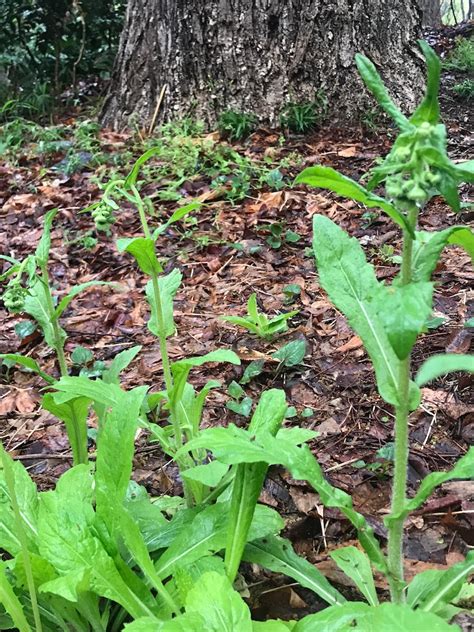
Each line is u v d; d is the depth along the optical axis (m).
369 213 4.66
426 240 1.51
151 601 1.61
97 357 3.53
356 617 1.37
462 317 3.28
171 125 6.45
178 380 1.92
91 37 9.73
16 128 7.34
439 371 0.93
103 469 1.67
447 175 1.23
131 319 3.88
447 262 3.94
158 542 1.81
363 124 6.50
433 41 11.41
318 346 3.26
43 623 1.74
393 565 1.47
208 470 1.81
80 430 2.08
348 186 1.32
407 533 2.07
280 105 6.52
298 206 4.97
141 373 3.26
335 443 2.56
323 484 1.46
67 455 2.69
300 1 6.36
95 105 8.96
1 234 5.21
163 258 4.53
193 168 5.70
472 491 2.21
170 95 6.79
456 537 2.04
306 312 3.63
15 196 5.85
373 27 6.47
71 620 1.68
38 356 3.64
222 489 1.98
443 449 2.46
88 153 6.41
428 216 4.62
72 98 9.52
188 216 5.02
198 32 6.55
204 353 3.34
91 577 1.53
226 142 6.41
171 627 1.31
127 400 1.70
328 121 6.55
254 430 1.66
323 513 2.17
